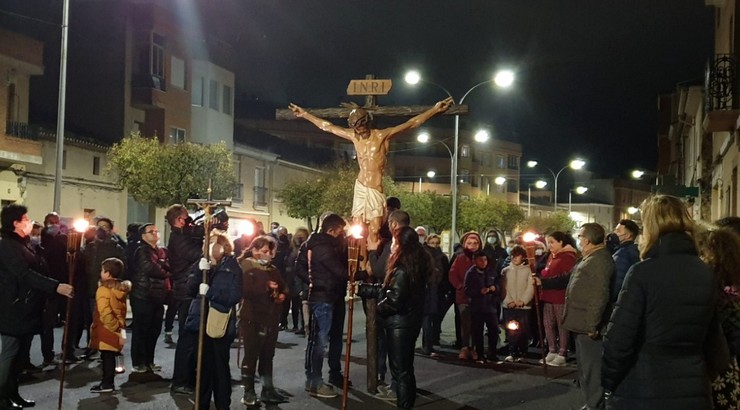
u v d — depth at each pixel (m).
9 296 7.67
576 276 7.44
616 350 4.28
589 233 7.43
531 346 13.51
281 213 44.66
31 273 7.66
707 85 15.81
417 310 8.20
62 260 10.76
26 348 8.00
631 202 103.19
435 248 12.16
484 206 52.50
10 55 26.08
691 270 4.25
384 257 9.05
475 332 11.52
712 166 24.41
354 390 9.35
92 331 8.92
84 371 10.23
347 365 7.19
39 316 7.90
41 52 28.02
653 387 4.18
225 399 7.61
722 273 4.79
